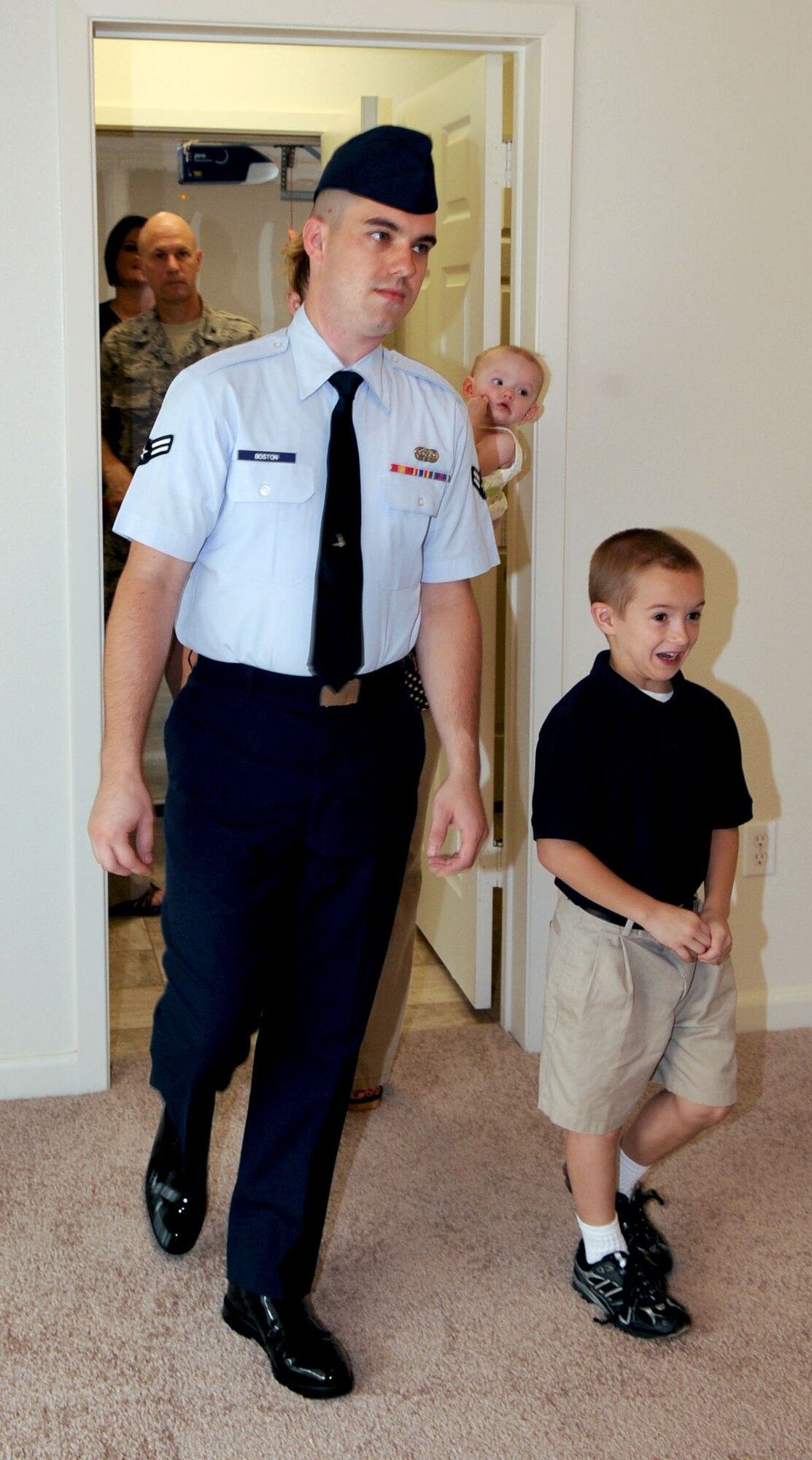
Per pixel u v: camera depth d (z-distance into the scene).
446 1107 2.46
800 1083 2.54
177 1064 1.75
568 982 1.81
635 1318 1.81
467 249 2.70
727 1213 2.11
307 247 1.58
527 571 2.55
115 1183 2.18
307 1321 1.73
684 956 1.71
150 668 1.58
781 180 2.50
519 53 2.44
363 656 1.61
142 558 1.58
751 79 2.44
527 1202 2.14
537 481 2.48
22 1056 2.48
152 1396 1.68
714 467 2.58
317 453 1.58
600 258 2.45
